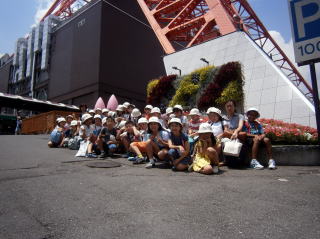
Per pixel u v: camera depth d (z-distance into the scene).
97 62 29.42
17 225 2.37
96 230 2.29
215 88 11.59
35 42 40.97
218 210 2.83
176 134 5.40
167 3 28.70
